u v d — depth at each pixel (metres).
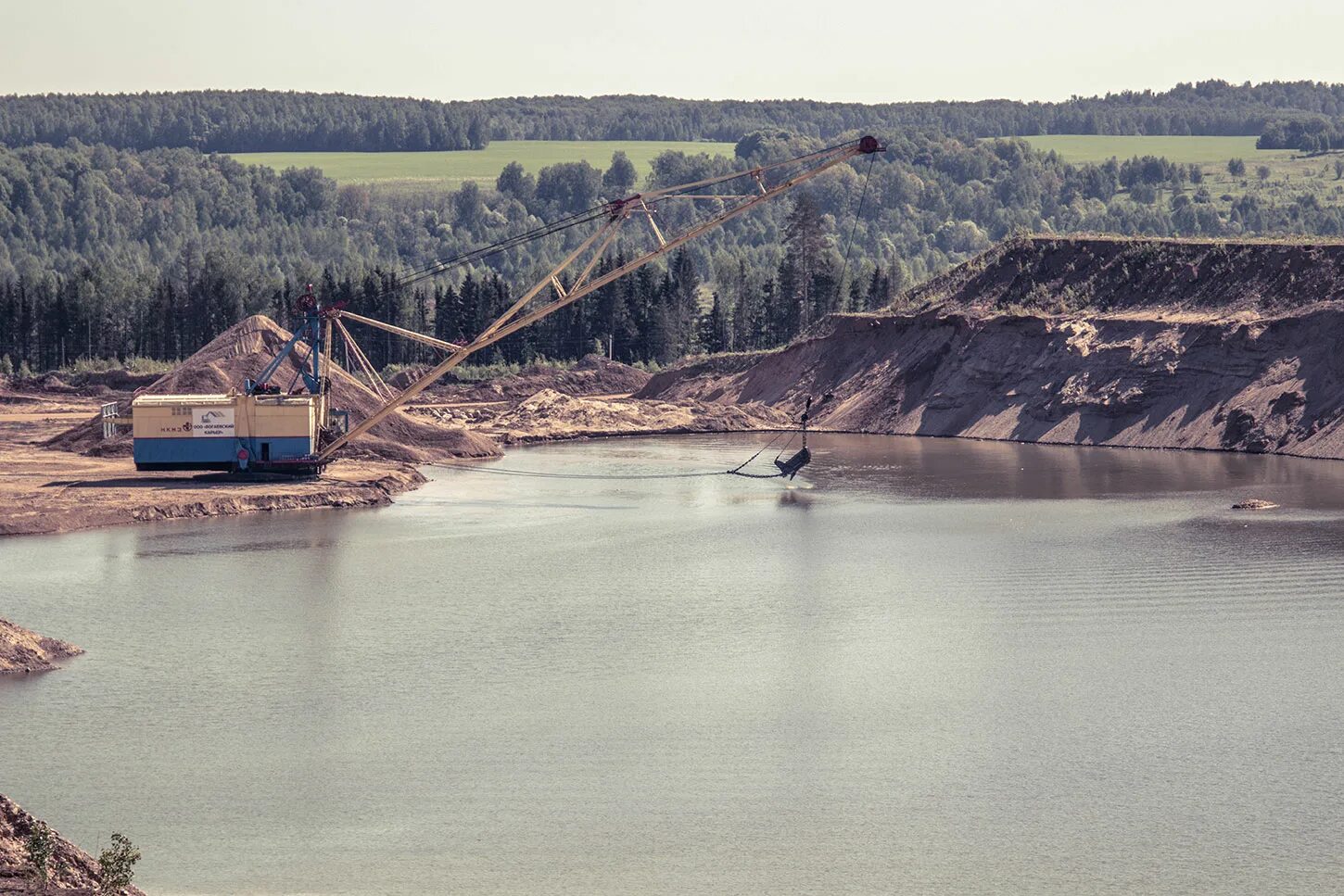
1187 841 98.94
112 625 157.25
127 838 99.88
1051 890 91.69
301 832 100.75
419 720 124.25
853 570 186.88
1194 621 156.50
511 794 107.50
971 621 158.25
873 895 91.06
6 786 109.44
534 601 169.25
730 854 97.00
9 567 188.62
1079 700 129.38
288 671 139.38
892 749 117.00
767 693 131.88
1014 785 109.19
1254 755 115.06
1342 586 172.12
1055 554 194.62
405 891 91.69
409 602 168.62
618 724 123.12
